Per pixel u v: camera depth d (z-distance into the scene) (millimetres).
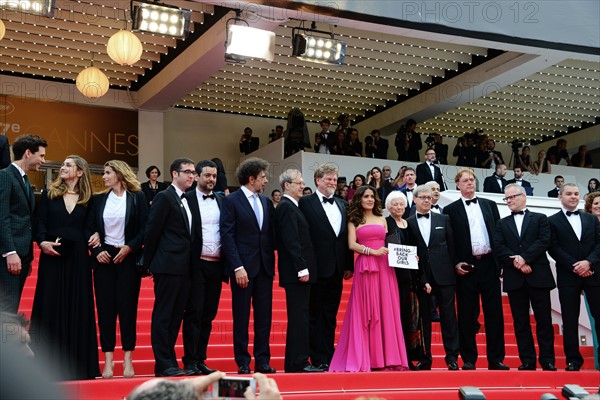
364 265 6754
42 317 5902
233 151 19547
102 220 6172
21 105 16312
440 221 7094
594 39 12633
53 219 6105
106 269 6180
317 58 11422
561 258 7215
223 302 9039
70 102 16750
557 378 6547
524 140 22266
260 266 6422
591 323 7996
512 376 6434
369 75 17375
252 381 2658
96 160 16859
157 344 5977
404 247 6707
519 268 7043
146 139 17297
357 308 6730
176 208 6137
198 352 6340
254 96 18609
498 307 7102
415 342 6879
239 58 10828
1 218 5809
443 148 17984
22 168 6098
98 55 15586
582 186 18609
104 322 6129
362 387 6031
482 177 17375
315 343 6789
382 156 17797
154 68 16078
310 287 6742
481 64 16203
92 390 5305
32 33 14352
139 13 10180
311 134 20109
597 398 3094
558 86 18578
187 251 6137
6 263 5812
